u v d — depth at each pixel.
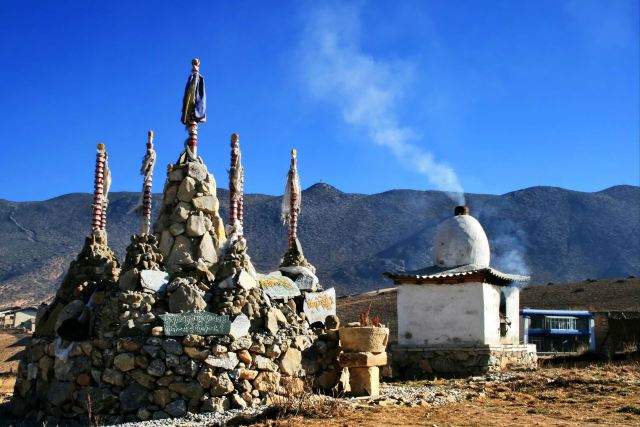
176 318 19.67
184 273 22.28
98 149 26.42
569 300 72.75
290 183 29.84
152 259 21.64
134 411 19.16
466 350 28.69
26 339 65.94
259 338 20.42
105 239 25.81
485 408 18.72
